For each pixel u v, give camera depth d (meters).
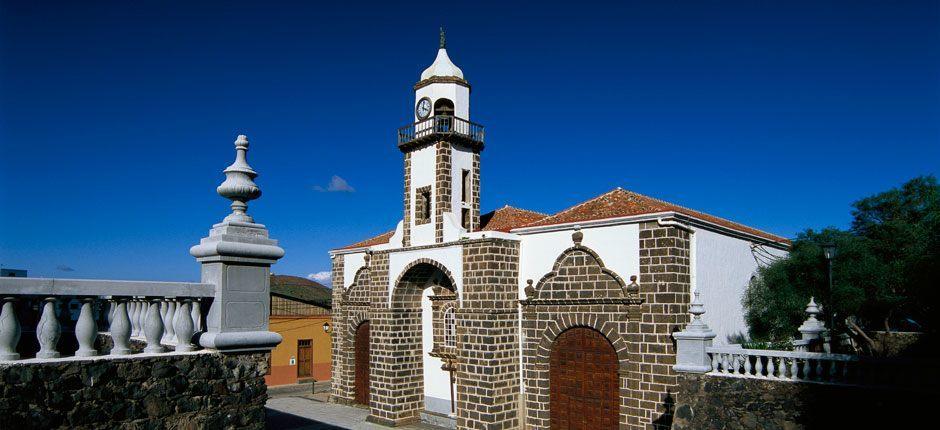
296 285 47.91
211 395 8.12
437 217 26.30
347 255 32.72
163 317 8.41
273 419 28.45
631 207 21.62
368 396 30.70
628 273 20.58
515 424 23.59
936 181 28.97
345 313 32.56
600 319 21.11
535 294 23.30
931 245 20.94
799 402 13.95
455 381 26.66
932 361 12.48
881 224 26.11
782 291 23.67
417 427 26.67
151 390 7.57
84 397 7.03
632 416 19.91
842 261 24.06
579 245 22.02
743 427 14.54
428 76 28.22
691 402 15.52
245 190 8.66
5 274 12.53
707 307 21.16
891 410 12.72
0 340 6.67
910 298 22.16
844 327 24.84
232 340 8.19
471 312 24.06
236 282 8.45
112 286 7.50
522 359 23.73
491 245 23.47
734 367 15.23
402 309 27.95
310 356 39.16
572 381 22.00
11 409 6.50
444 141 26.59
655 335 19.59
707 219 22.80
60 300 7.44
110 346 9.96
